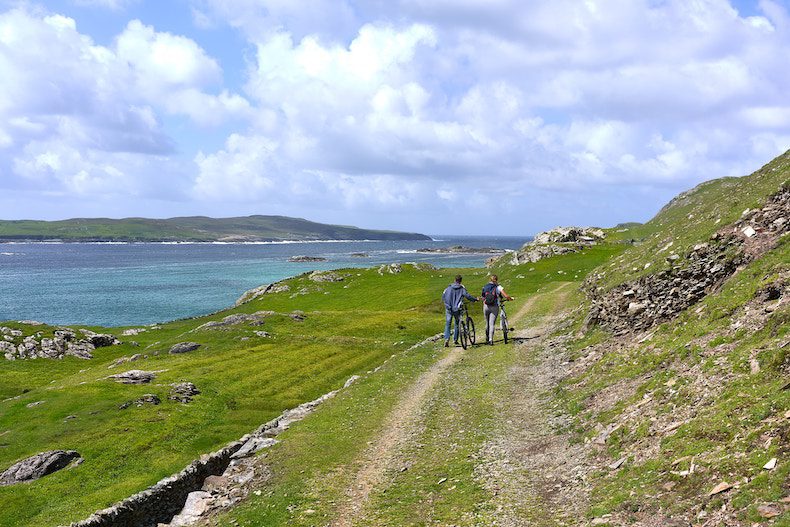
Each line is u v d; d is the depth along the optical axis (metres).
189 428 33.19
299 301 104.31
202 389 40.53
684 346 16.67
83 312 120.81
